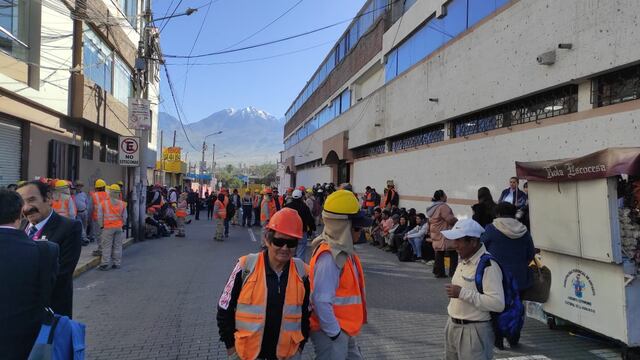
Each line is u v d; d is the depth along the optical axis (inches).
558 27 338.6
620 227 194.9
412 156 632.4
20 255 98.1
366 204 703.1
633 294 191.5
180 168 1802.4
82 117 624.4
